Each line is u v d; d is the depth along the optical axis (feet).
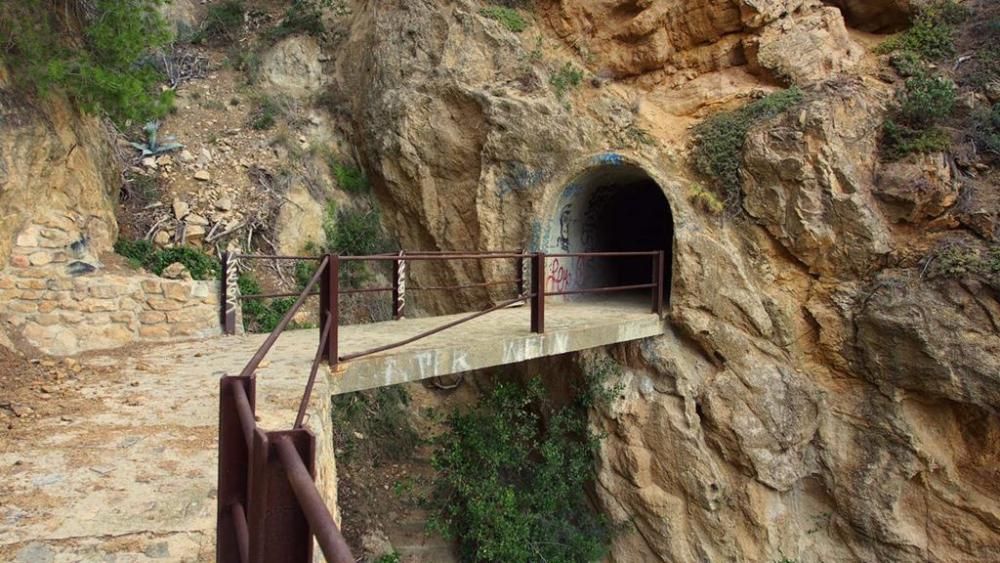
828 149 26.11
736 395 26.89
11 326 17.71
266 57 40.65
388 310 36.76
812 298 26.89
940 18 30.58
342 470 28.43
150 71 22.66
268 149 35.14
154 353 18.79
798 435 26.53
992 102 27.14
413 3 37.55
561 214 34.37
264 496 4.33
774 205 27.12
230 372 16.33
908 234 25.80
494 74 35.04
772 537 26.63
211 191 31.22
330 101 40.16
